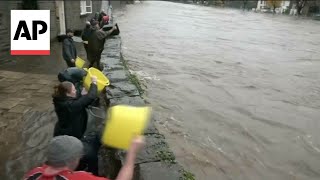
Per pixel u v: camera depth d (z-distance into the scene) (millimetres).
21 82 9055
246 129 7270
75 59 8180
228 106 8641
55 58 12664
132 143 2502
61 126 4117
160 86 9977
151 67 12500
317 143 6820
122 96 6754
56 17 16609
